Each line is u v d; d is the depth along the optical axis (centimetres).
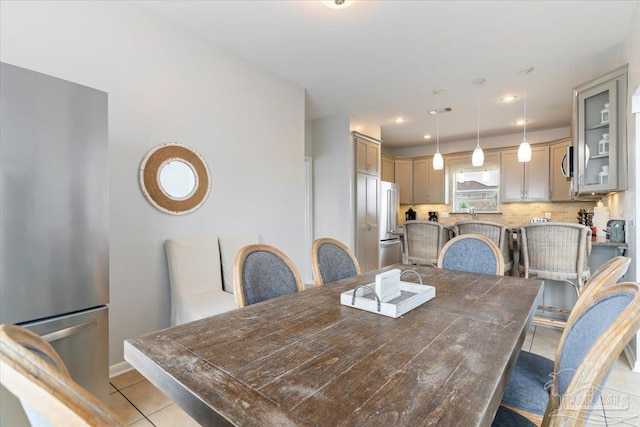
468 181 627
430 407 64
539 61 306
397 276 140
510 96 398
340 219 473
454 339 99
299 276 175
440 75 340
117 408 179
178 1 223
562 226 269
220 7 229
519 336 102
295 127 364
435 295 151
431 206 679
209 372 78
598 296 92
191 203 261
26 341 50
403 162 681
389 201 555
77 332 147
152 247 239
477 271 225
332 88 377
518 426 97
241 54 297
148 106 236
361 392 69
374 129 521
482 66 318
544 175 531
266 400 66
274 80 338
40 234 136
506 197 570
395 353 89
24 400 38
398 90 381
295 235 365
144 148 234
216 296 240
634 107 229
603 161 285
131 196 227
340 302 139
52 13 192
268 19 243
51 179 139
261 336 101
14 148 129
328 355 88
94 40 209
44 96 137
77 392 40
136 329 229
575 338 89
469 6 224
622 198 280
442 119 494
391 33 259
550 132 543
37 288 136
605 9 225
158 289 241
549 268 280
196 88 267
